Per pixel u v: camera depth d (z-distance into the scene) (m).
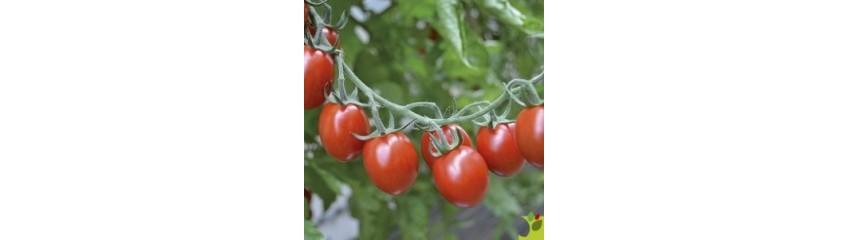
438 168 0.60
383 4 0.71
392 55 0.72
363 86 0.60
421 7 0.68
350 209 0.72
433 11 0.68
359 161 0.69
